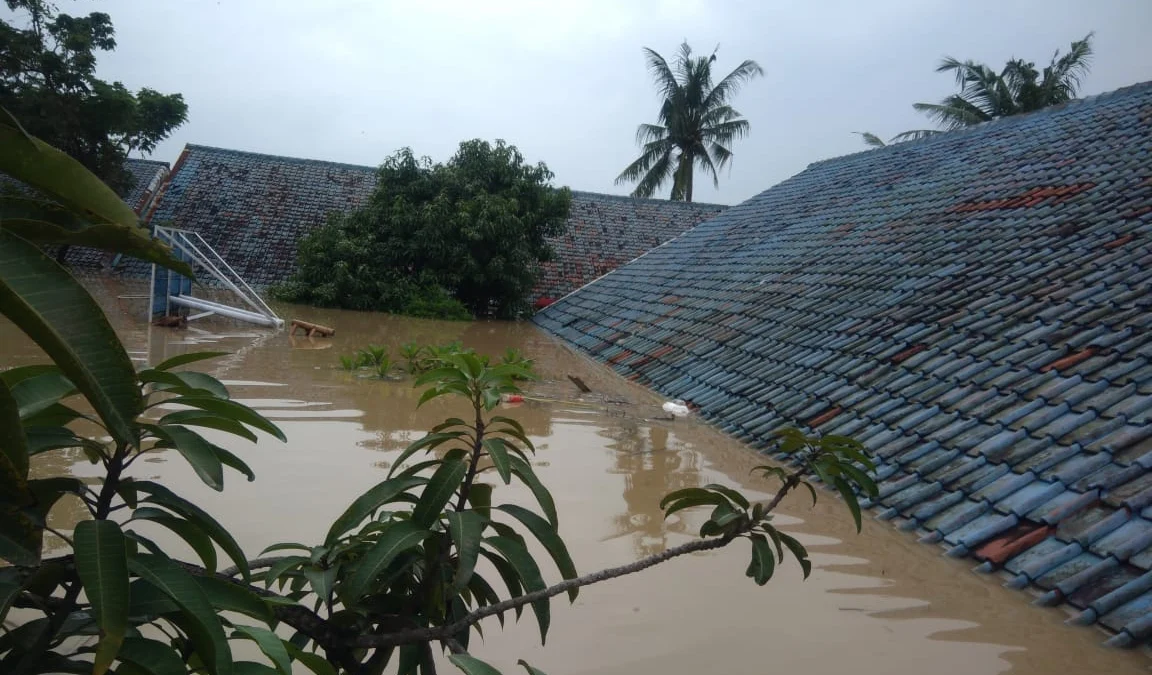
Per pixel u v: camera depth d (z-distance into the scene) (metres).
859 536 4.75
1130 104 12.19
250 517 4.43
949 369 6.72
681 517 4.95
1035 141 12.95
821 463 2.52
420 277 19.44
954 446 5.53
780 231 16.16
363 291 18.97
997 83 27.80
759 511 2.50
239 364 9.94
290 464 5.52
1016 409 5.61
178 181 22.34
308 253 19.11
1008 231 9.62
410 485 2.34
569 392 9.70
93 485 4.69
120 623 1.45
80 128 18.30
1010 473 4.94
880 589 3.97
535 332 18.16
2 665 1.71
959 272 9.01
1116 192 9.14
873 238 12.19
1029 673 3.19
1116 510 4.20
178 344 11.37
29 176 1.39
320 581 2.27
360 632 2.27
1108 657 3.30
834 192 16.95
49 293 1.25
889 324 8.38
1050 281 7.59
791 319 10.20
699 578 4.03
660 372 10.71
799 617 3.64
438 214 19.25
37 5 17.47
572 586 2.27
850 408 6.89
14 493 1.46
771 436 6.95
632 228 25.69
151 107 21.39
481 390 2.37
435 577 2.31
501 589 3.82
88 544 1.53
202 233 21.17
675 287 16.06
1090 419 5.12
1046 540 4.20
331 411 7.45
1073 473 4.60
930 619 3.65
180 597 1.63
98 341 1.27
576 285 23.05
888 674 3.17
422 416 7.46
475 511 2.37
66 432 1.87
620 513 4.99
